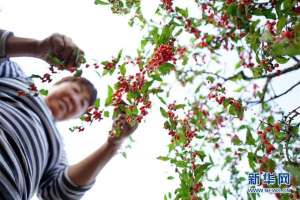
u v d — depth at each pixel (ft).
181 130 8.14
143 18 7.82
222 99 7.38
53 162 10.78
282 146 7.09
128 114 7.74
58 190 11.45
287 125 7.09
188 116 8.01
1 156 8.37
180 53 7.30
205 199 8.73
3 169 8.35
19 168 8.81
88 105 11.42
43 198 11.86
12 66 10.44
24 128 9.09
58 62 7.16
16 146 8.77
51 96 11.12
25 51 7.63
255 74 7.09
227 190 8.66
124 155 9.38
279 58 6.73
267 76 5.96
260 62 6.97
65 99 11.04
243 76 6.16
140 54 7.53
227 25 7.10
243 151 8.39
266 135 7.29
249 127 7.97
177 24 7.52
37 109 9.91
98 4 8.41
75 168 11.42
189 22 7.45
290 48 5.07
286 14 6.39
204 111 7.73
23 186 9.18
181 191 8.61
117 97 7.62
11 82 9.88
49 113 10.36
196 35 7.36
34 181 9.77
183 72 7.22
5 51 7.73
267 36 5.42
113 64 7.27
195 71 7.14
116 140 10.84
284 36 5.17
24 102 9.69
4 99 9.43
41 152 9.62
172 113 7.90
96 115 7.89
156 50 7.31
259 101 6.41
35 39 7.59
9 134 8.68
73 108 11.14
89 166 11.28
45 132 9.97
